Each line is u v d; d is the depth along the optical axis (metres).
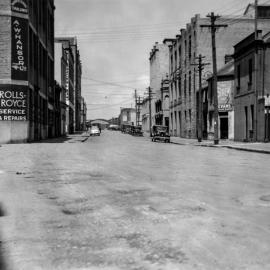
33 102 40.34
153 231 6.11
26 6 35.75
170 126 76.31
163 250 5.21
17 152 24.00
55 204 8.30
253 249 5.23
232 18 56.72
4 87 34.94
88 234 6.02
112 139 57.69
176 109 70.19
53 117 58.59
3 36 34.91
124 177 12.48
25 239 5.80
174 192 9.62
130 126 103.62
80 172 13.82
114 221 6.79
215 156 22.56
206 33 56.41
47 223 6.73
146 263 4.74
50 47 55.50
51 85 56.97
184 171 14.23
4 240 5.77
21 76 35.56
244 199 8.72
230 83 48.19
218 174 13.39
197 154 24.22
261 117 35.94
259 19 57.19
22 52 35.53
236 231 6.09
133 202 8.40
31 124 39.19
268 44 36.25
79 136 66.12
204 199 8.70
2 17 34.84
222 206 7.95
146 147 33.16
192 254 5.04
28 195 9.37
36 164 16.64
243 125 40.44
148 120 105.75
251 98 38.00
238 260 4.82
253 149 27.75
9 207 8.04
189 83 60.56
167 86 83.19
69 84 87.94
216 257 4.93
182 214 7.23
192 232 6.04
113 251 5.20
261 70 36.41
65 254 5.11
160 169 14.88
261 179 12.13
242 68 40.44
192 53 58.56
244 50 39.28
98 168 15.13
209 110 51.78
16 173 13.49
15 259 4.95
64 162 17.59
